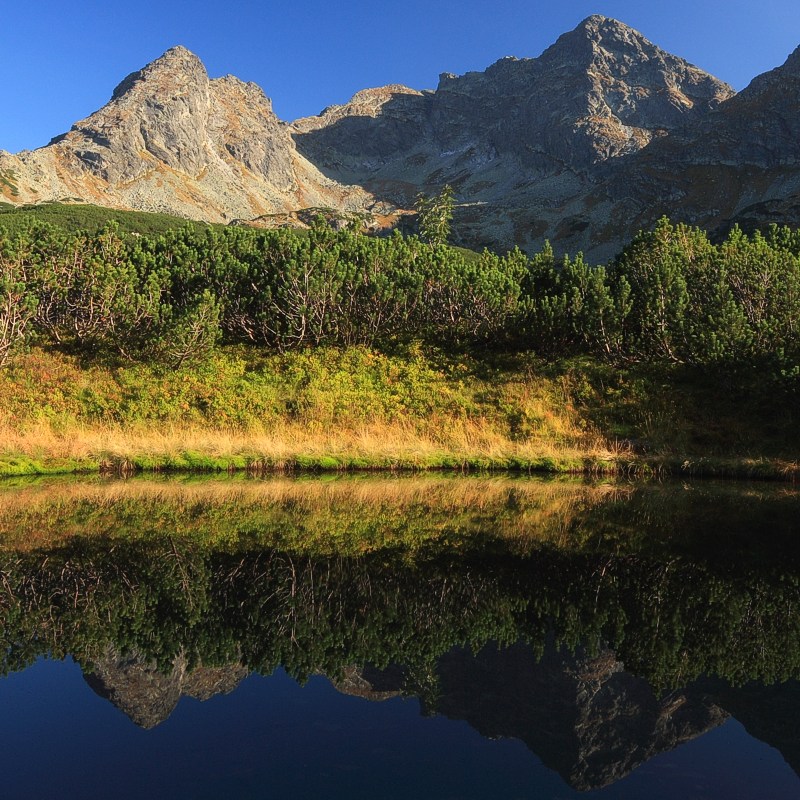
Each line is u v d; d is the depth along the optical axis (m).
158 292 23.33
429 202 90.12
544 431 21.48
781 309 23.12
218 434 20.14
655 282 24.80
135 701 4.53
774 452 19.88
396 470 18.69
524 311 25.31
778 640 5.63
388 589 6.95
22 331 21.55
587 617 6.16
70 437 18.97
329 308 24.77
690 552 8.79
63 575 7.24
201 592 6.71
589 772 3.67
